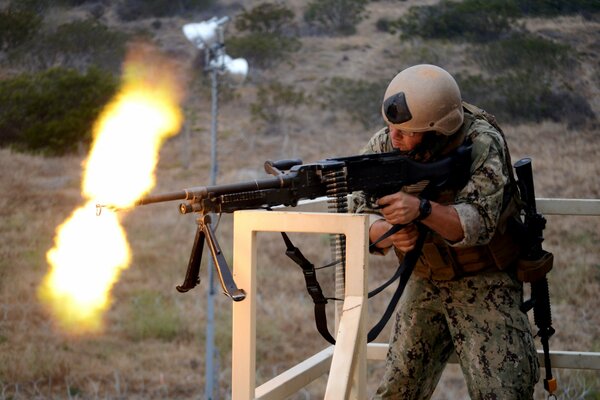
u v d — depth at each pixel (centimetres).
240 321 243
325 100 3609
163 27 4666
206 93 3706
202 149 3042
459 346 293
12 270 1714
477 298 290
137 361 1283
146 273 1736
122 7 4778
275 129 3306
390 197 265
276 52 4109
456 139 287
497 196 275
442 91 278
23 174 2567
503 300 288
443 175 279
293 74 3994
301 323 1472
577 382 977
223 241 1925
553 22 3884
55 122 3022
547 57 3491
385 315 273
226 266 230
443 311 298
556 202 324
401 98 279
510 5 3997
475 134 286
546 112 3156
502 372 281
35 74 3566
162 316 1461
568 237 1905
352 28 4544
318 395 1067
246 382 244
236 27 4647
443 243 288
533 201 298
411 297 310
